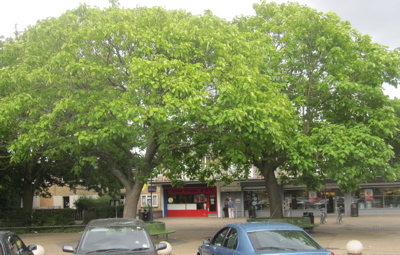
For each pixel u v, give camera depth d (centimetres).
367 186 3359
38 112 1500
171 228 2586
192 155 2058
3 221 2520
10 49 1739
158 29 1534
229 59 1500
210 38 1505
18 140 1502
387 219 2920
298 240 769
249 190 3534
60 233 2411
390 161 1848
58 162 2509
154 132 1534
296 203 3438
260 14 2092
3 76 1530
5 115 1418
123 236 852
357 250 1262
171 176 2166
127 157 1831
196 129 1521
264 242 755
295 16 1798
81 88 1527
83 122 1418
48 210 2856
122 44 1517
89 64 1482
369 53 1691
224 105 1377
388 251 1417
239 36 1603
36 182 2755
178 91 1339
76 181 2873
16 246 882
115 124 1403
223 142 1571
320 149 1561
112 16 1548
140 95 1418
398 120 1761
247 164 2255
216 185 3588
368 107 1738
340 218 2680
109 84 1552
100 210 2814
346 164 1641
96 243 828
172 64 1377
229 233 873
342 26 1797
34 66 1545
